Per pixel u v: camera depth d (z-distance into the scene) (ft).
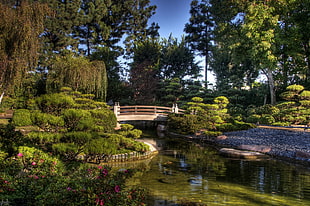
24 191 12.57
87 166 18.98
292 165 28.91
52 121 23.82
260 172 25.39
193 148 42.57
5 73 26.86
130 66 109.19
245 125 54.95
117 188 12.21
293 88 53.16
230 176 23.63
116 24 109.91
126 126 45.39
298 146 35.86
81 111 26.08
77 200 10.90
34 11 29.48
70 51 84.23
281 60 65.26
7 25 26.86
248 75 98.32
